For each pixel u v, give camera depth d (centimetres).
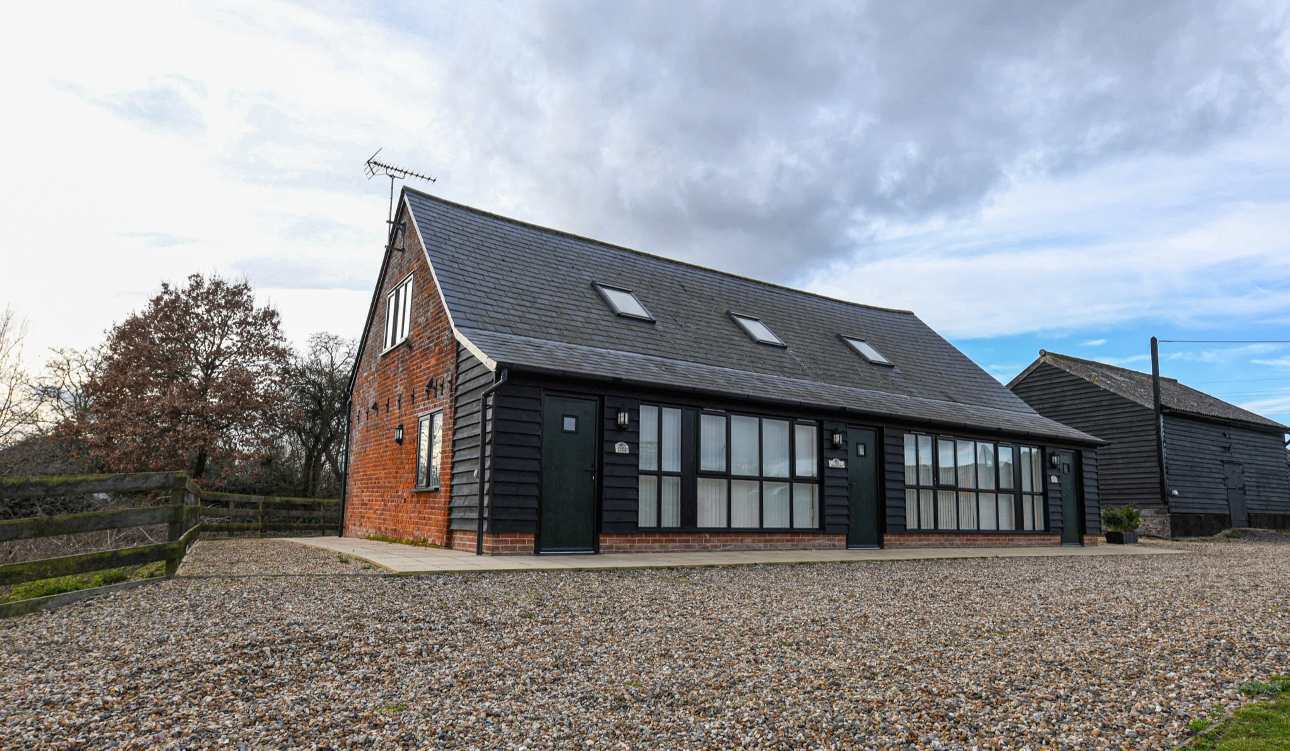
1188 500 2395
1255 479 2736
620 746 324
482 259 1261
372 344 1562
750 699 386
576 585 712
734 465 1174
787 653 476
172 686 380
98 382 2267
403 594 620
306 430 2872
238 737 321
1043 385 2706
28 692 364
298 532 1825
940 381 1758
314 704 364
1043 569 1020
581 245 1527
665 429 1099
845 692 398
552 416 993
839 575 870
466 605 589
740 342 1438
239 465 2372
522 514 948
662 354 1221
